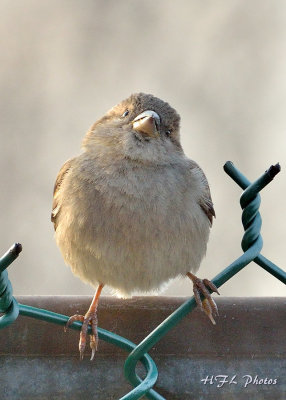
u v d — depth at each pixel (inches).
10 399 115.0
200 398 115.1
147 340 114.0
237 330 115.2
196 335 115.2
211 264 130.4
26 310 114.3
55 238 119.8
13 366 115.0
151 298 115.6
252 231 114.0
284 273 114.4
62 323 114.6
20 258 130.3
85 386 115.0
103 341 115.1
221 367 115.1
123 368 115.1
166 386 115.0
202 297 115.3
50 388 115.0
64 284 130.1
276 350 115.2
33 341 115.0
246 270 130.0
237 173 114.6
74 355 115.1
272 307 115.3
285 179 132.3
